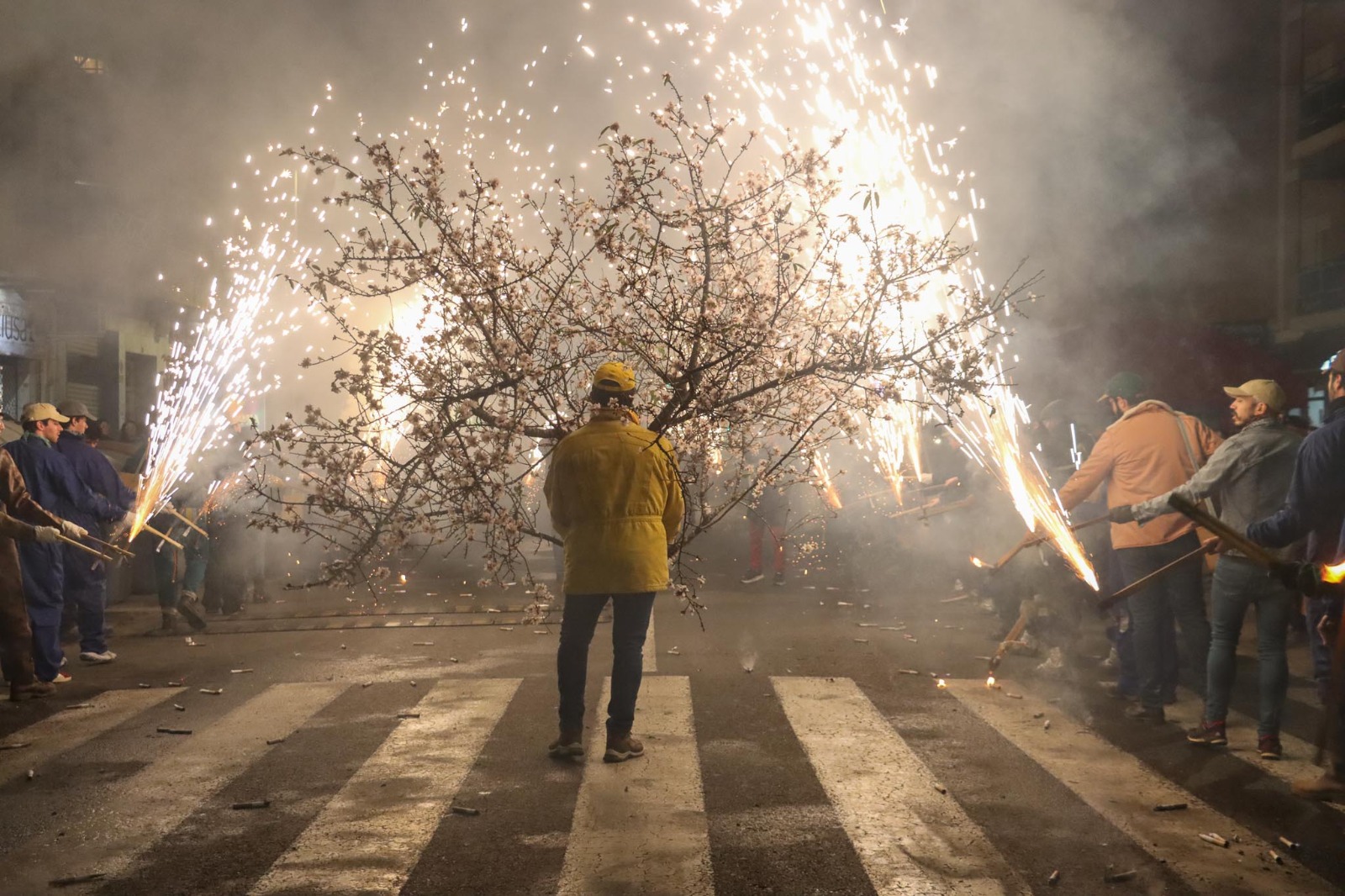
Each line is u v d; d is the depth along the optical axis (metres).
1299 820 5.04
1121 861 4.55
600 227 5.96
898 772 5.73
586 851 4.67
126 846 4.80
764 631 10.07
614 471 5.98
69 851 4.75
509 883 4.35
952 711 7.05
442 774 5.77
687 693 7.52
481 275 5.93
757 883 4.32
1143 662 6.84
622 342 6.19
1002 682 7.93
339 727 6.77
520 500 6.38
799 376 6.21
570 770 5.82
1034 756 6.03
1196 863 4.53
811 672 8.23
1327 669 6.01
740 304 6.21
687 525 6.74
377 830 4.95
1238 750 6.17
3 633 7.86
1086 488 7.25
